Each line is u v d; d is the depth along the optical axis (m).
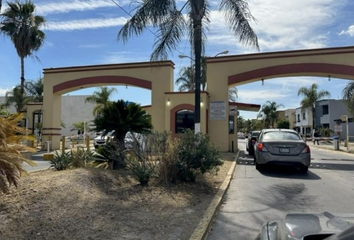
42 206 4.96
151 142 7.81
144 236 4.27
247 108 21.95
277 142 10.95
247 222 5.46
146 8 12.48
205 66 19.75
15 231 4.04
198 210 5.68
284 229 2.81
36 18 24.81
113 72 21.31
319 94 48.25
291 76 18.84
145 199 6.19
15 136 5.45
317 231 2.57
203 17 13.13
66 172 7.48
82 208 5.16
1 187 4.84
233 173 10.99
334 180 9.78
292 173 11.20
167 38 12.74
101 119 9.24
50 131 22.88
